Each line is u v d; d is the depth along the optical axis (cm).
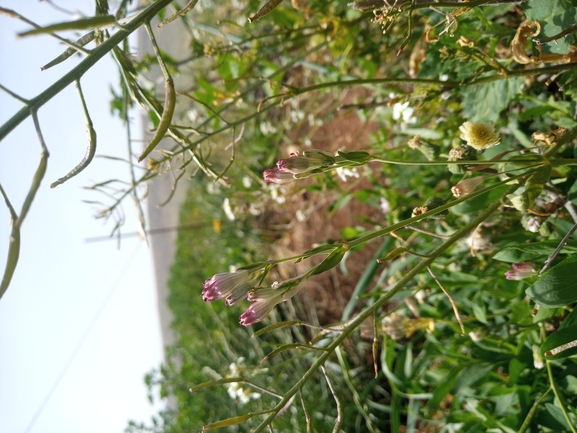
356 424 27
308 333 38
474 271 17
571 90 13
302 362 34
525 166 11
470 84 14
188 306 50
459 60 15
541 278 11
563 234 13
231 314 42
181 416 40
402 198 22
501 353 16
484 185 15
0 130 8
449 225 18
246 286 11
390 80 15
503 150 15
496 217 14
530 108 15
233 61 23
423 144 15
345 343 31
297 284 10
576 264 11
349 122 35
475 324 17
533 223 13
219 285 10
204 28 26
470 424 17
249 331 40
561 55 12
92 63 9
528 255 13
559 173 14
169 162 16
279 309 39
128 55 15
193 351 45
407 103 18
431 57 16
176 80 43
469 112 15
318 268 10
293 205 41
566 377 14
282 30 24
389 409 22
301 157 11
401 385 19
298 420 30
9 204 7
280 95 16
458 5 12
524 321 15
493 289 15
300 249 40
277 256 43
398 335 18
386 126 27
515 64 15
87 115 9
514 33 14
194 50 25
